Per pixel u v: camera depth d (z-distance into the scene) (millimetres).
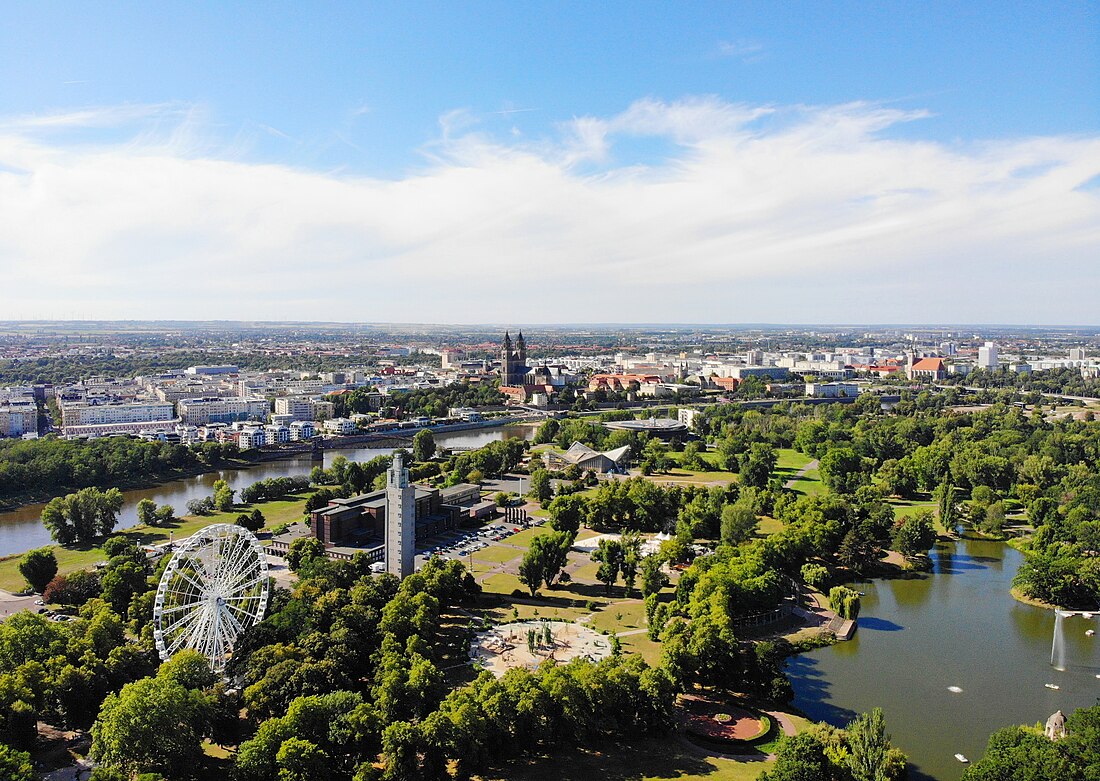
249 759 191750
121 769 192125
